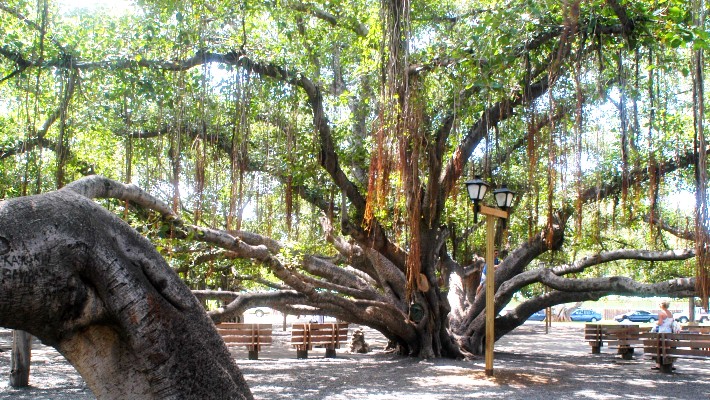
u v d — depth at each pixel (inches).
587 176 561.6
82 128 502.6
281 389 403.9
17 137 532.1
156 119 512.4
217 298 491.8
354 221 588.4
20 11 436.5
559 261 840.9
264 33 498.0
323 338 612.7
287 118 503.5
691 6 351.3
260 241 519.2
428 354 593.9
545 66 435.8
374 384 428.1
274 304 510.6
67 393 379.9
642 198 610.9
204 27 446.3
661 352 517.7
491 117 482.3
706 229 376.5
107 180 176.6
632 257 605.0
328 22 548.7
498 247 796.6
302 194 593.0
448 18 451.8
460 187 628.1
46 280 70.1
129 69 440.1
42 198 75.2
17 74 438.3
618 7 357.7
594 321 1653.5
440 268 750.5
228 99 476.1
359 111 547.5
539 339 938.7
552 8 383.6
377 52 473.4
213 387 84.3
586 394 397.1
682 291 536.1
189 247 422.6
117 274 77.1
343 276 601.3
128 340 78.2
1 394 376.2
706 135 536.7
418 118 399.5
